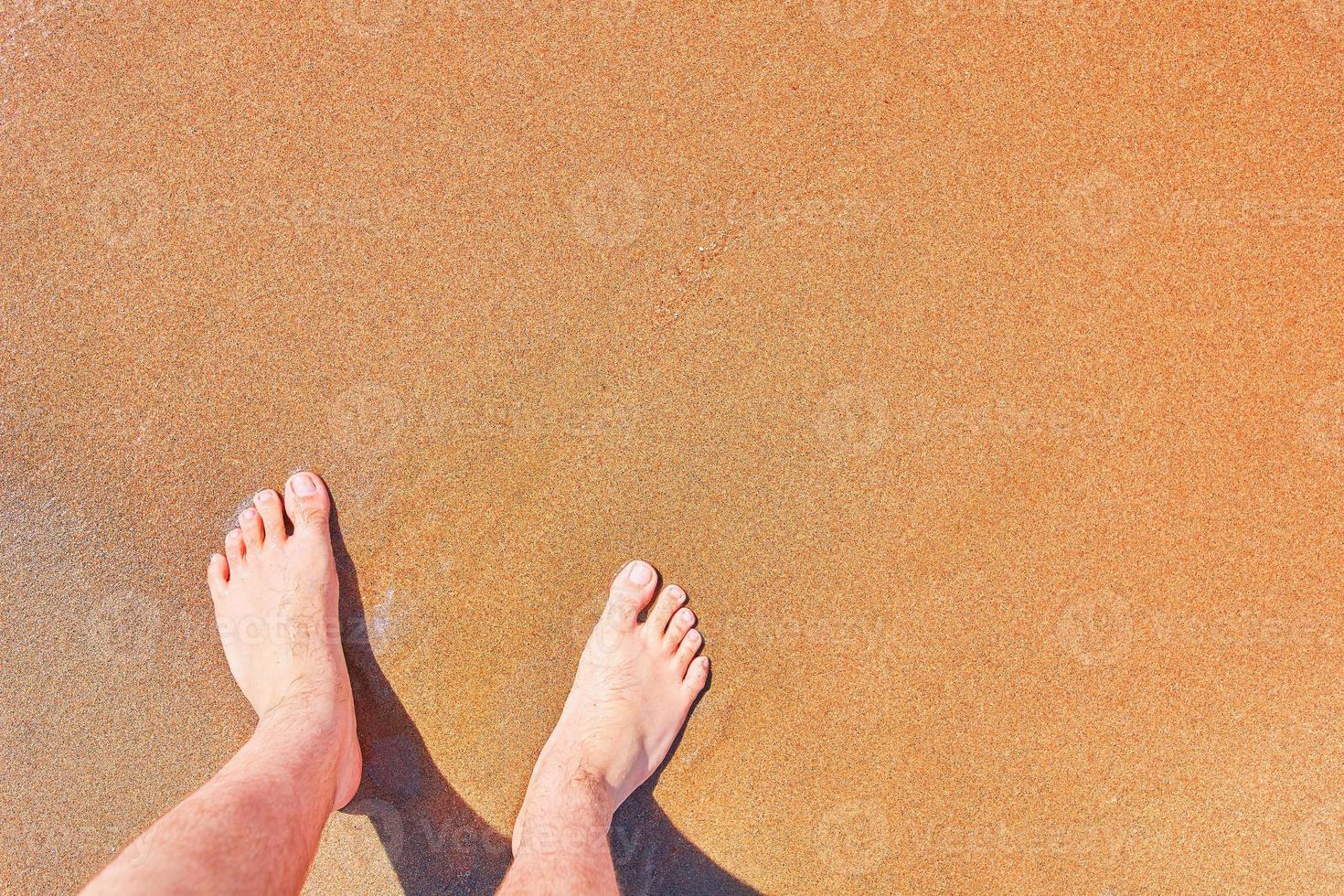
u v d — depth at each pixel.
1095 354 1.29
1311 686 1.28
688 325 1.29
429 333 1.29
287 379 1.29
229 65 1.29
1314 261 1.28
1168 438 1.29
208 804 0.99
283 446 1.29
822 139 1.28
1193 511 1.29
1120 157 1.28
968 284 1.28
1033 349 1.28
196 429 1.29
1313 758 1.28
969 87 1.28
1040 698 1.28
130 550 1.29
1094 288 1.28
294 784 1.07
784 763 1.29
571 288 1.28
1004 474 1.29
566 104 1.28
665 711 1.27
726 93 1.28
